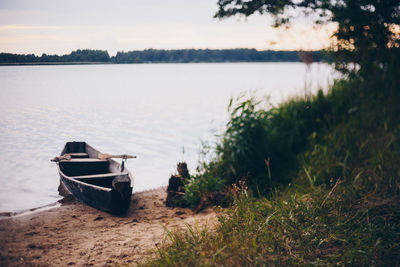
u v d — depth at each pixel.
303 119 7.94
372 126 7.00
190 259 3.12
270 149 7.24
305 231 3.62
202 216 5.35
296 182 5.92
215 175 6.65
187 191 6.16
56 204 6.44
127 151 11.37
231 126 7.21
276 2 5.99
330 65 7.10
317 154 6.66
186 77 74.19
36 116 18.52
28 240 4.52
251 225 3.71
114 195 5.61
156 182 8.13
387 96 7.11
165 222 5.28
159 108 23.19
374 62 6.66
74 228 5.04
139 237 4.56
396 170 5.16
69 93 34.56
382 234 3.53
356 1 5.76
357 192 4.54
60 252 4.07
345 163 5.93
